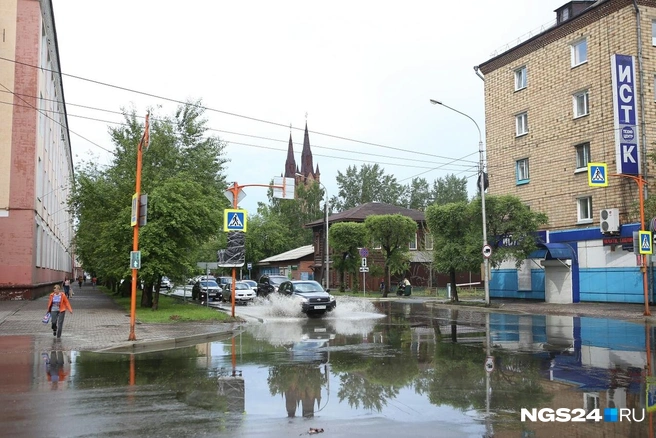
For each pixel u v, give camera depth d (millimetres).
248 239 71375
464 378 8992
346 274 52812
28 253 29516
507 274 33219
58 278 54406
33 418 6648
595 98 27500
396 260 41906
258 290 37062
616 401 7328
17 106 29938
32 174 29906
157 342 14227
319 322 21094
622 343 13406
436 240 31328
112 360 11539
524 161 32406
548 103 30500
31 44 30469
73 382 9016
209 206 26188
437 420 6473
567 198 29094
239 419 6590
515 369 9805
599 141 27219
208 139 35781
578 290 28172
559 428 6102
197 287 38188
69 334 15922
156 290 25422
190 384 8758
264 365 10625
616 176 26188
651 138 25875
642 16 25906
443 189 92750
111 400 7641
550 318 21500
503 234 28641
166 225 24531
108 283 56469
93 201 27094
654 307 23562
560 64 29703
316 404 7344
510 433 5930
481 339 14617
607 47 27000
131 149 29625
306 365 10578
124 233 24359
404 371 9781
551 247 28188
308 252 60094
